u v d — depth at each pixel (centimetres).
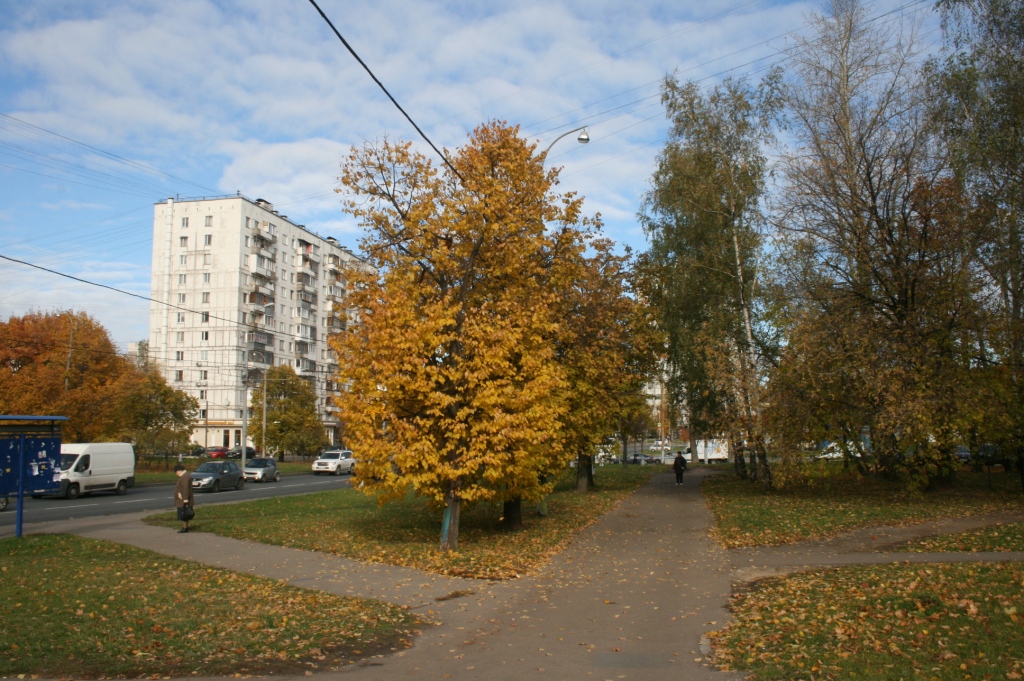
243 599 987
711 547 1498
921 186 2172
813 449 2288
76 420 4162
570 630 871
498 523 1873
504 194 1600
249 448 6669
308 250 8750
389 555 1380
